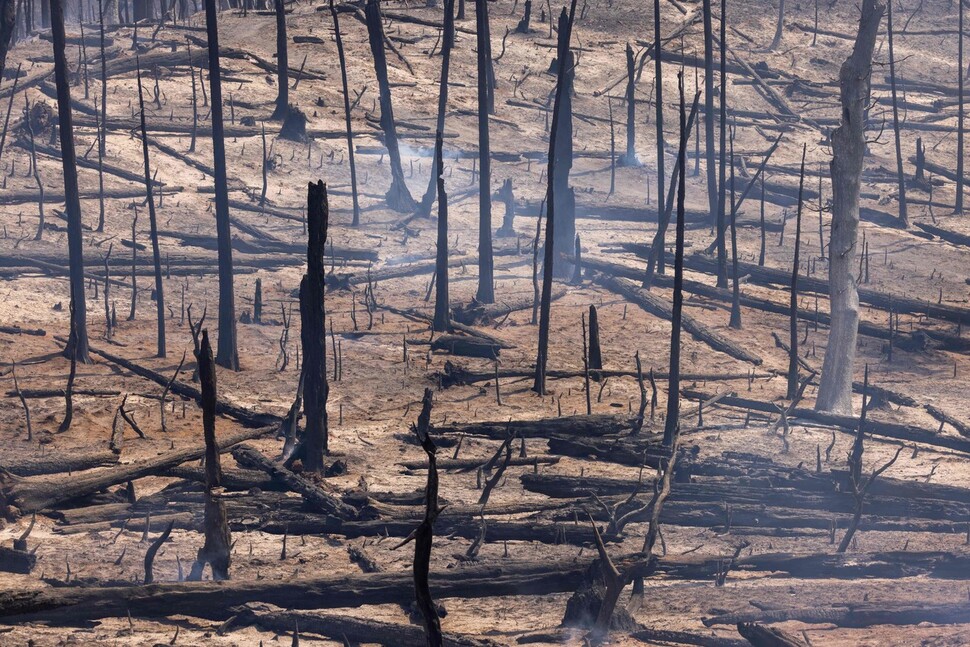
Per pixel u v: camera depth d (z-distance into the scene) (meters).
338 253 37.00
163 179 40.81
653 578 15.83
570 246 37.84
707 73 44.09
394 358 28.34
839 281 25.47
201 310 31.61
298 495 17.88
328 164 45.09
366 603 14.19
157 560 15.41
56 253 32.75
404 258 37.31
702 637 13.09
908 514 19.00
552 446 21.53
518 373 27.58
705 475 19.72
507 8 69.94
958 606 14.46
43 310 29.89
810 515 18.39
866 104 26.62
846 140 25.33
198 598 13.58
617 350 30.62
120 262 33.50
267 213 39.91
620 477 20.00
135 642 12.65
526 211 43.66
